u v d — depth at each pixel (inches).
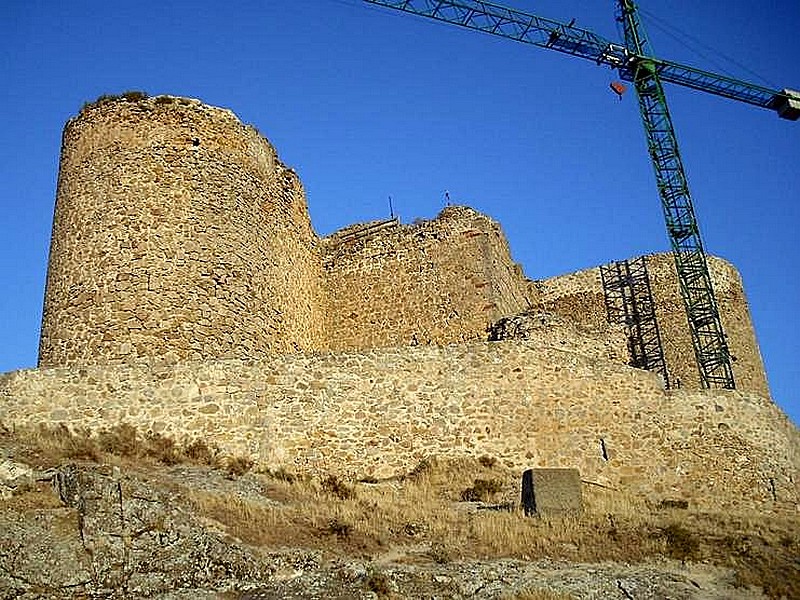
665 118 2130.9
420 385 1143.6
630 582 765.9
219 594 715.4
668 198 2042.3
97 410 1058.1
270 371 1114.1
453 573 765.9
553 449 1137.4
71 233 1263.5
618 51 2187.5
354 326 1581.0
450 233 1576.0
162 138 1311.5
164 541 766.5
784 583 780.6
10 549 727.7
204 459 1039.0
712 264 1797.5
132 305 1198.9
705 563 826.2
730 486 1151.0
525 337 1398.9
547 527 887.7
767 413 1217.4
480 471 1098.1
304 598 709.9
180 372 1091.3
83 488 804.6
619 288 1815.9
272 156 1475.1
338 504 932.6
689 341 1727.4
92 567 729.6
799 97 2247.8
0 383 1061.8
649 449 1155.9
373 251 1620.3
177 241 1252.5
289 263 1462.8
